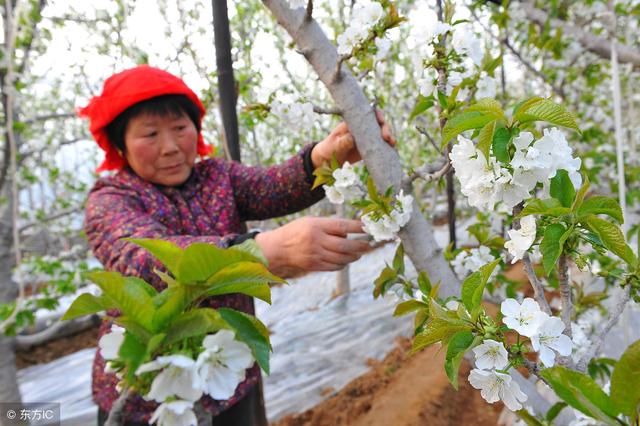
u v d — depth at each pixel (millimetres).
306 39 1413
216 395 594
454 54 1303
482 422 2660
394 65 3672
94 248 1456
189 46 3488
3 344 2900
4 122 3000
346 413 3020
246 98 3717
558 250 772
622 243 765
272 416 3182
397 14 1303
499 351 784
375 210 1301
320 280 6125
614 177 3205
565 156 800
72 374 4434
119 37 3863
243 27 3814
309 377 3623
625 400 611
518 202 811
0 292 2916
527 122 814
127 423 1520
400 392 3010
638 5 2848
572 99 3715
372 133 1435
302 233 1179
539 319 757
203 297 665
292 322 4824
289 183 1941
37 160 4730
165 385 578
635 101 4406
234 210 1943
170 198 1796
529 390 1400
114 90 1662
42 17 3000
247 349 625
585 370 820
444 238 6512
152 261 1209
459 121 841
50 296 3908
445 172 1232
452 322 791
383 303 4852
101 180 1773
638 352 578
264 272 641
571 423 1128
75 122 5500
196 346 603
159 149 1711
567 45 2922
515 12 2961
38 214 5066
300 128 1449
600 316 2277
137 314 591
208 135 4852
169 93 1680
